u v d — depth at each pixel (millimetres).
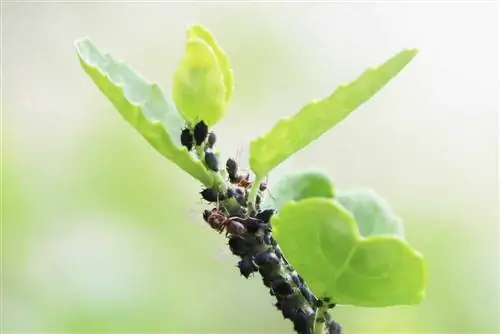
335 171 360
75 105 351
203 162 193
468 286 314
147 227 315
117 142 327
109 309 298
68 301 302
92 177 324
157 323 302
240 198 192
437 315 304
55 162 328
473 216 336
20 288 307
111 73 197
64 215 318
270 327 316
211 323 311
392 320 291
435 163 354
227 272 315
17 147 333
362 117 365
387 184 357
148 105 198
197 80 192
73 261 309
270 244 190
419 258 174
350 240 174
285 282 188
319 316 183
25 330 298
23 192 319
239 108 365
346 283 177
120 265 308
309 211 174
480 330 310
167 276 309
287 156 189
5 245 310
